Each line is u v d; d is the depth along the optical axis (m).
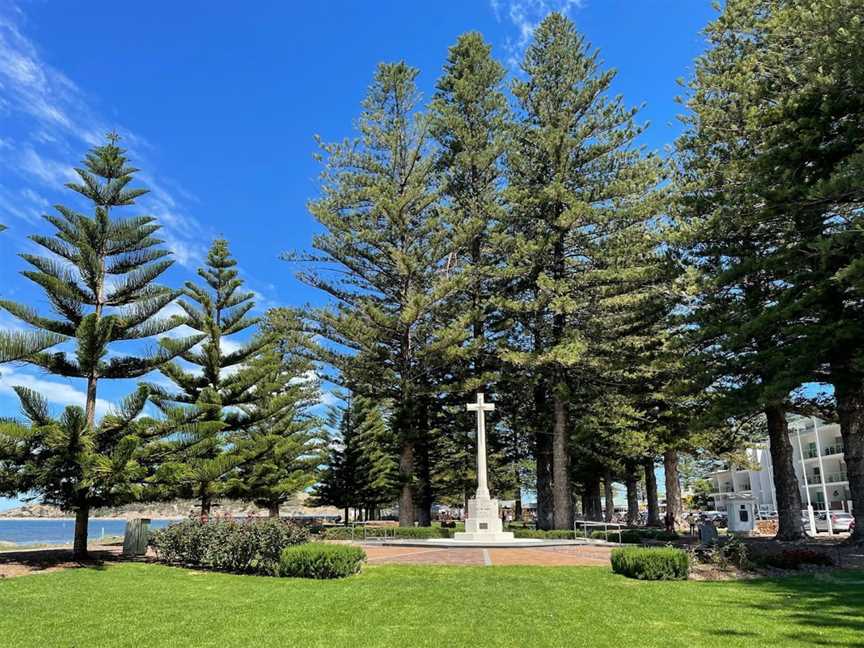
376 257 26.92
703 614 8.00
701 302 20.23
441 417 31.88
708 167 20.89
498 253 27.84
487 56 30.30
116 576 12.09
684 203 19.20
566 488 24.67
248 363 23.05
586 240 25.36
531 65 27.28
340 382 27.73
